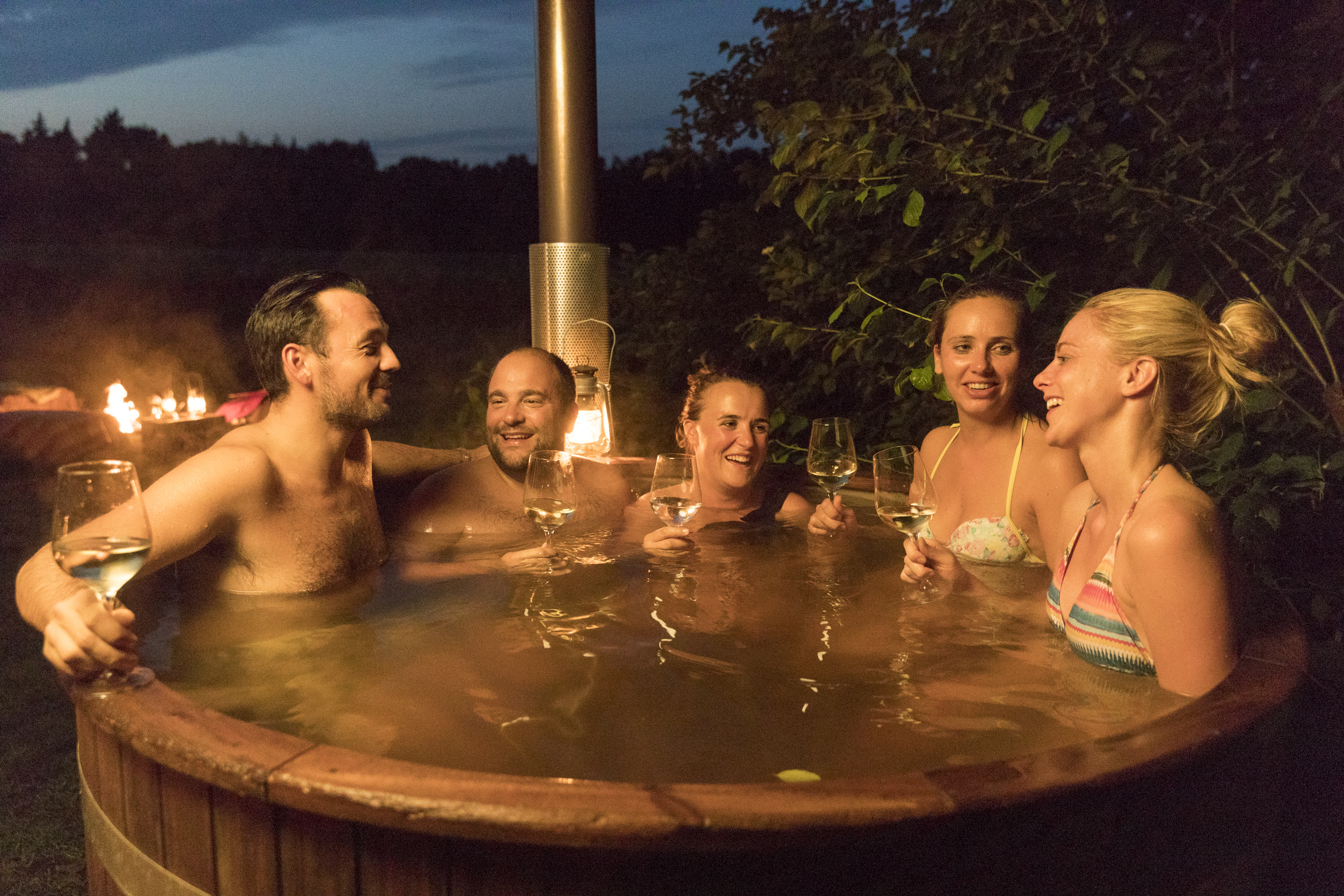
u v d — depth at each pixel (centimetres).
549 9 406
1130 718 165
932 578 258
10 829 295
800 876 125
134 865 156
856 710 171
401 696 177
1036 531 271
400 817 123
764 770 147
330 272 254
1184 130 349
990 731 161
